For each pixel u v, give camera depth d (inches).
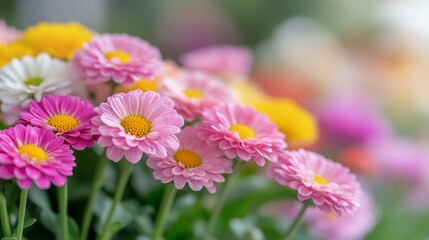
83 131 16.5
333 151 31.9
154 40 53.9
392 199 30.9
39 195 20.2
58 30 21.0
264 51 44.0
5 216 17.3
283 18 58.3
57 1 46.5
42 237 20.8
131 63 18.9
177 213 21.8
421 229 29.7
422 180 31.3
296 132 21.4
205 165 17.1
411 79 43.5
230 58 26.8
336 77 40.3
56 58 20.6
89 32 21.7
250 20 58.3
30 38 20.9
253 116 18.4
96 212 21.1
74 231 19.5
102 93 20.1
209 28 54.6
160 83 19.8
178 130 16.4
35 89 18.5
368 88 42.9
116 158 16.1
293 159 17.8
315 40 42.7
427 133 41.6
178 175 16.7
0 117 19.4
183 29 54.1
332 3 56.1
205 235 19.7
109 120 16.2
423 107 43.6
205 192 22.7
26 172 15.0
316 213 25.3
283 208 25.9
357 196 17.8
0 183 15.8
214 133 17.5
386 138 32.7
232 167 19.0
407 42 44.9
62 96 17.4
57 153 15.7
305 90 39.0
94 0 49.2
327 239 25.7
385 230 28.6
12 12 46.0
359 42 47.0
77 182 22.0
